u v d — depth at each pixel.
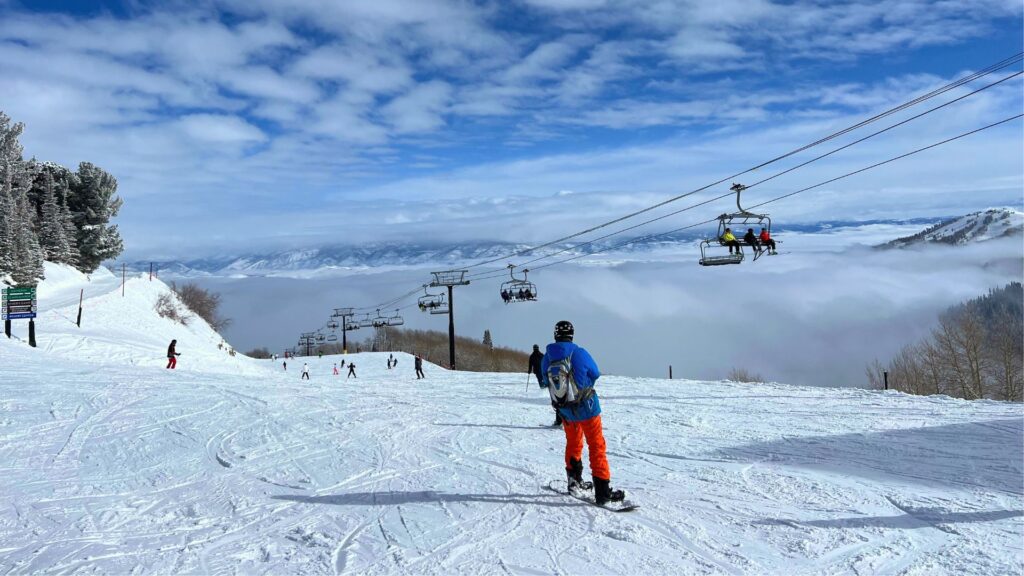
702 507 5.88
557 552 4.74
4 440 9.56
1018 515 5.48
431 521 5.57
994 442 9.18
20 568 4.55
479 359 133.88
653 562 4.51
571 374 6.02
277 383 20.56
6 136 59.88
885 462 7.98
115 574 4.43
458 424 11.38
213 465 8.07
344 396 16.02
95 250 71.56
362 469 7.75
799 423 11.49
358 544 5.01
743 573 4.29
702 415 12.86
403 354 75.31
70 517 5.85
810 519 5.48
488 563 4.54
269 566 4.57
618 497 5.97
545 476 7.19
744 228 21.72
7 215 54.81
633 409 14.12
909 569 4.32
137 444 9.38
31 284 54.47
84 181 73.12
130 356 35.28
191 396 14.53
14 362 21.41
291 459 8.38
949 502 5.93
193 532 5.40
